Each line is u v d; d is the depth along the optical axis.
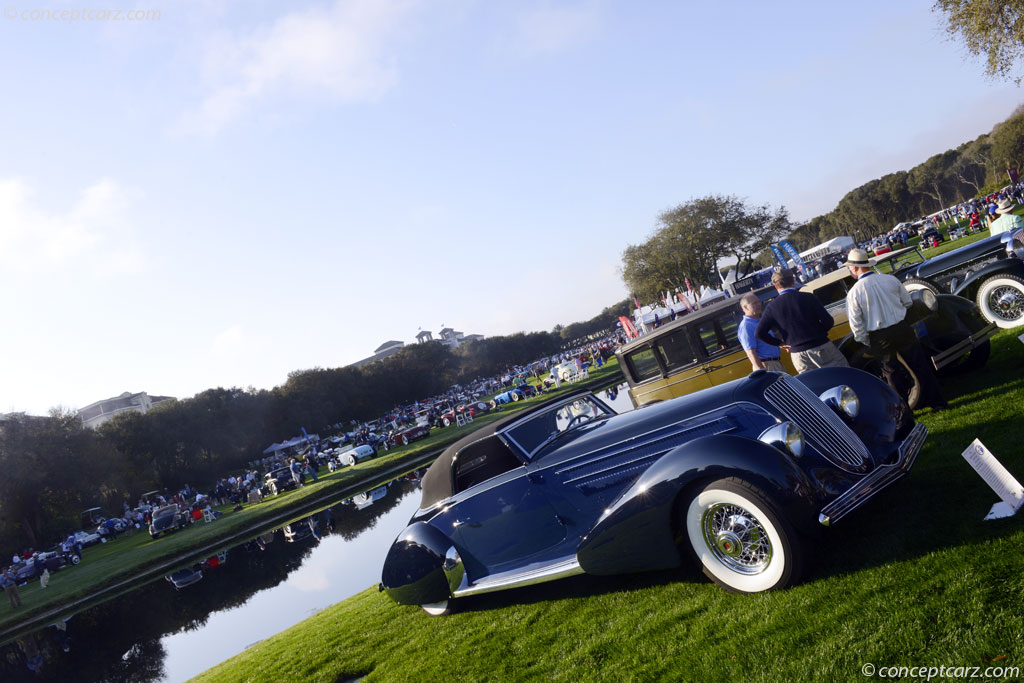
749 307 6.23
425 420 41.59
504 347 125.19
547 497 4.61
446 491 5.22
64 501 44.19
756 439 3.63
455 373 107.69
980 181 96.00
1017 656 2.24
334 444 54.75
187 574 17.25
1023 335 5.45
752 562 3.58
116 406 118.44
